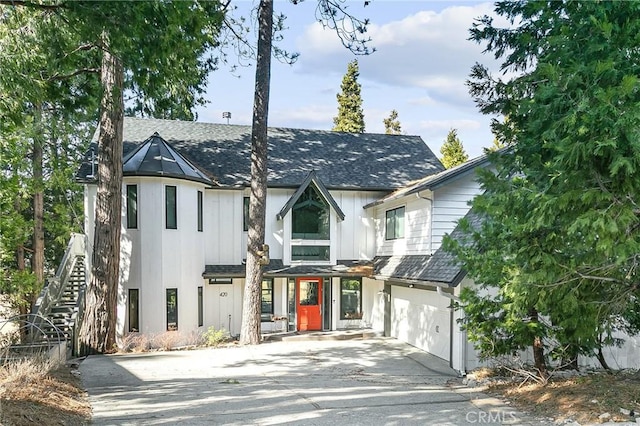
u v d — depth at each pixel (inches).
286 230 760.3
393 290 730.8
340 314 792.3
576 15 237.6
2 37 325.1
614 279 264.4
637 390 303.9
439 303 586.6
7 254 655.8
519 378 401.7
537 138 262.2
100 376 448.1
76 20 260.5
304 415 291.7
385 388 392.5
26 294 687.1
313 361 550.3
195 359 554.6
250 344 660.1
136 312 653.3
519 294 283.4
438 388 394.3
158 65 306.2
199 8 311.6
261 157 665.6
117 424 267.6
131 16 251.8
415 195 637.3
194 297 698.8
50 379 363.6
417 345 645.3
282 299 762.2
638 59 215.3
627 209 202.7
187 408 310.3
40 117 718.5
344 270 748.6
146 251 654.5
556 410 289.0
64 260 764.6
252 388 388.8
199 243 716.0
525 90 307.7
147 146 700.0
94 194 694.5
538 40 306.2
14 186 635.5
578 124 203.0
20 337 569.6
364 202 817.5
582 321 303.3
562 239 248.5
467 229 340.5
